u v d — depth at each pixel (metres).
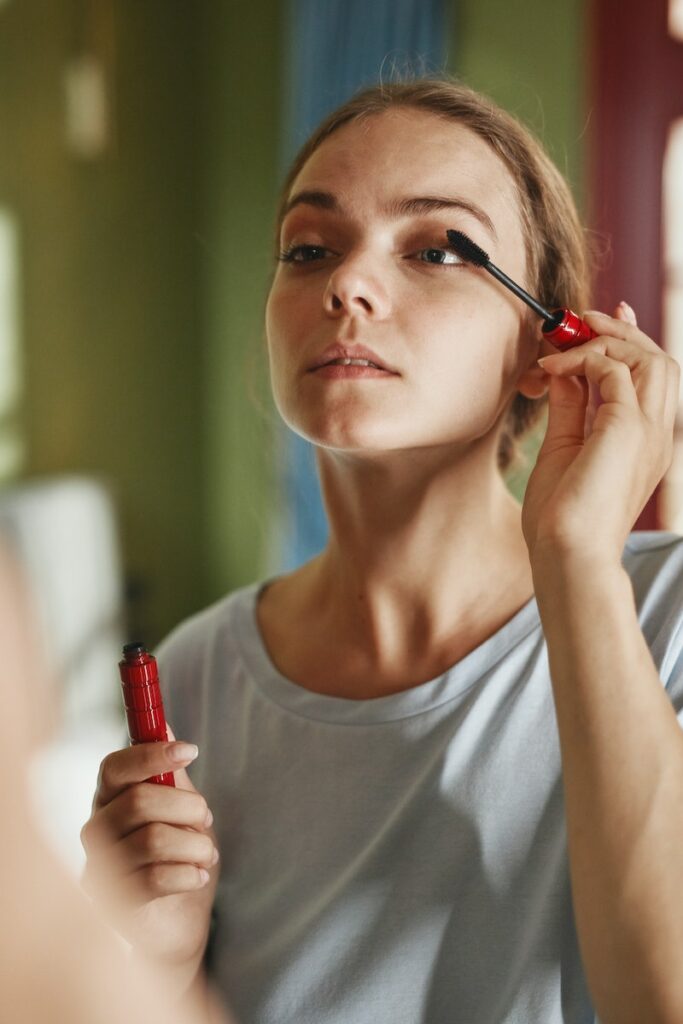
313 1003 0.69
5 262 2.92
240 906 0.75
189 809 0.65
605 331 0.75
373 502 0.75
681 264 2.32
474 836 0.69
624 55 2.30
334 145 0.76
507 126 0.80
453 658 0.76
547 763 0.70
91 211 3.12
